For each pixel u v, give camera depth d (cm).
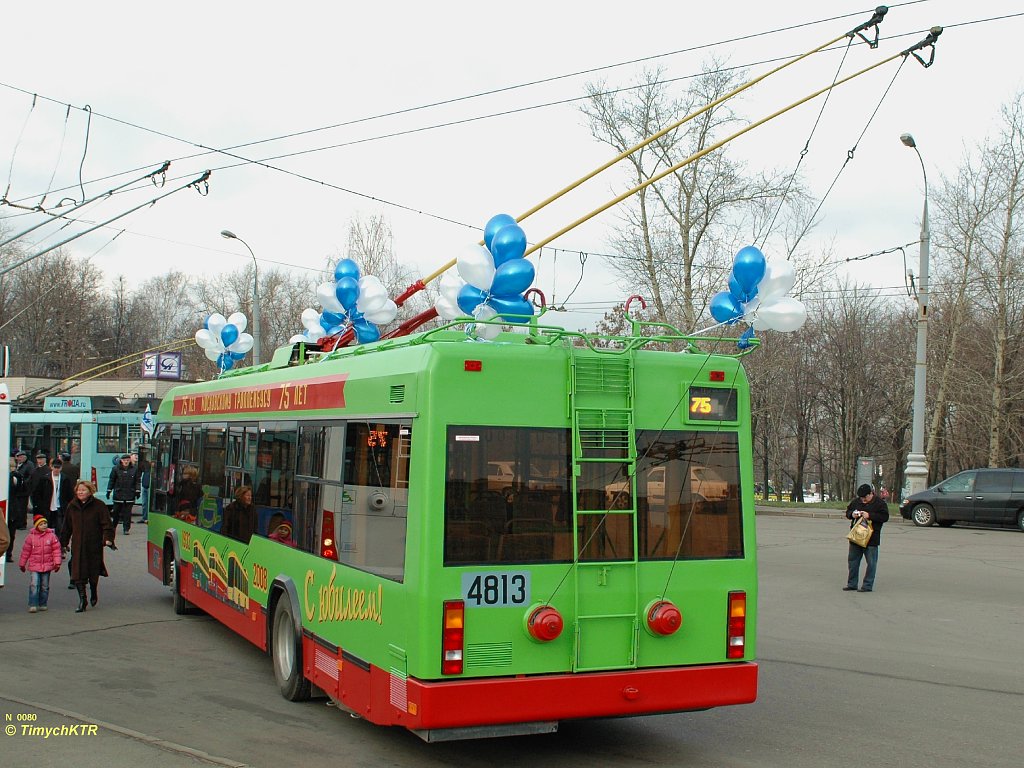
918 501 2788
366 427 694
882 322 5225
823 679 951
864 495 1527
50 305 6588
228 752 682
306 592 788
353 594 688
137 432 2781
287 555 840
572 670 617
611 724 785
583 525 631
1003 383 3625
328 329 1088
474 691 586
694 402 677
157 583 1543
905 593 1508
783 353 4250
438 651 587
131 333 7900
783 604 1406
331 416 765
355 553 693
